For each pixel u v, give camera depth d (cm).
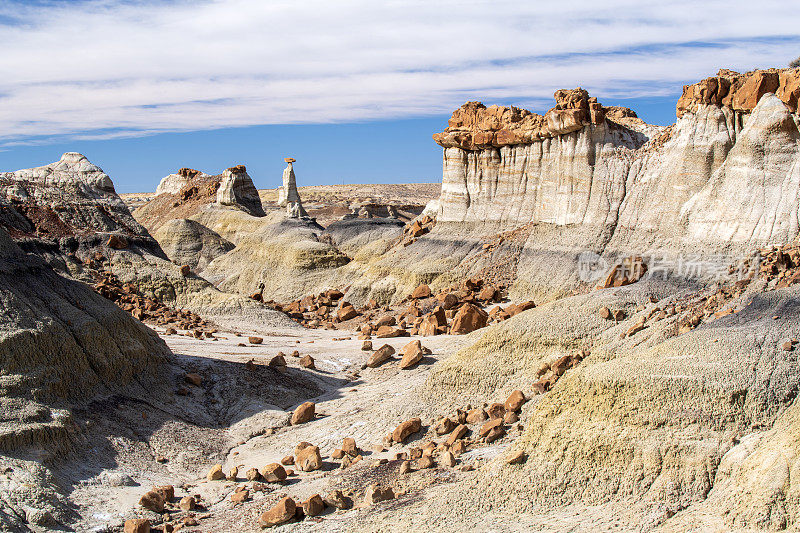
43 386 2345
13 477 1888
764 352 1769
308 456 2223
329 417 2661
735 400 1659
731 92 4275
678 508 1502
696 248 3944
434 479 1920
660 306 2602
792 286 2173
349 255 7775
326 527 1750
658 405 1694
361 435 2419
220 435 2616
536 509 1644
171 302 4806
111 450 2292
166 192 12850
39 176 5450
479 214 6212
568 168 5225
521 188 5956
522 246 5481
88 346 2658
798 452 1438
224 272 8381
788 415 1578
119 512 1933
